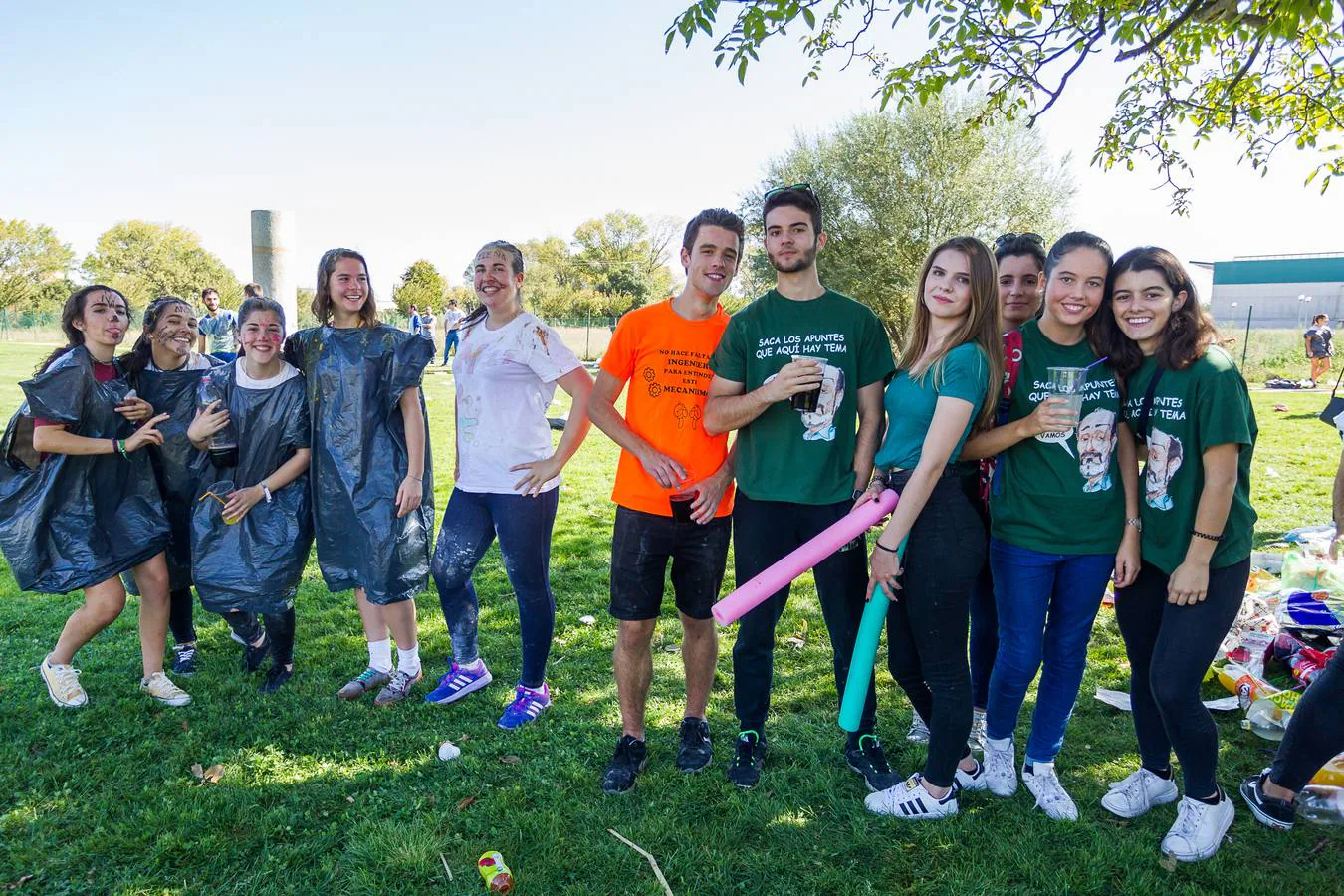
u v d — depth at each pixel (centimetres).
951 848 269
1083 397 268
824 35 523
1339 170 585
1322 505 711
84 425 352
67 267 6066
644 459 293
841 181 2447
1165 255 253
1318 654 361
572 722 356
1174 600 254
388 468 363
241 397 363
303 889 254
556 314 5947
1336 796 284
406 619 378
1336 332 2311
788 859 266
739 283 2736
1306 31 488
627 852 269
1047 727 288
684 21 384
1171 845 262
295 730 351
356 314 368
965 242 258
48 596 520
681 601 313
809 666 413
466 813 290
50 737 342
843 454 284
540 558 352
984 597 333
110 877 259
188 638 415
